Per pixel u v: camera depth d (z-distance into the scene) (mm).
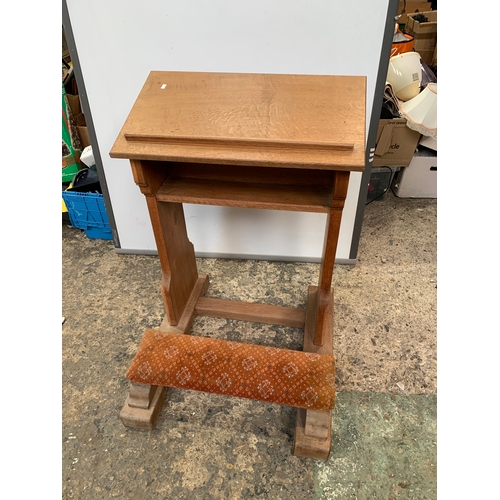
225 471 1225
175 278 1457
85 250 2035
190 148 1049
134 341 1603
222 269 1920
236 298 1775
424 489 1173
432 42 2766
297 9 1303
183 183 1266
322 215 1773
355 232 1798
